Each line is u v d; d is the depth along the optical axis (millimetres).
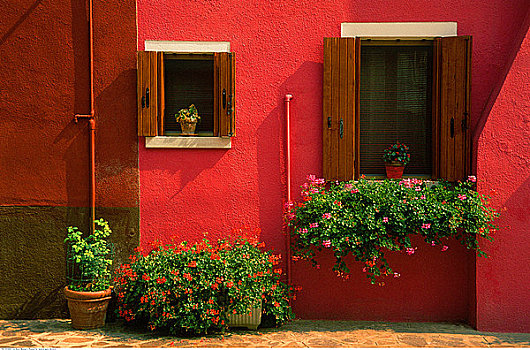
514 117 6121
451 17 6426
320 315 6543
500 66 6422
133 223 6547
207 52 6527
